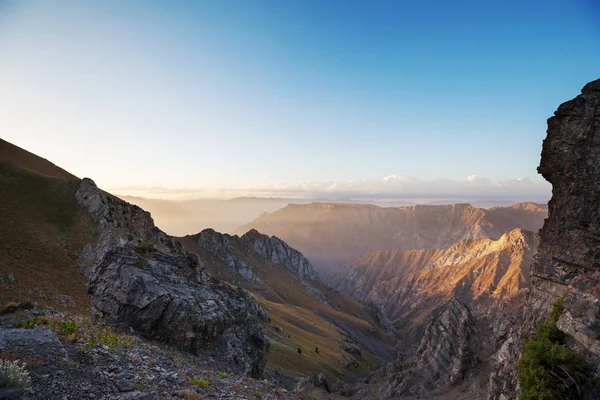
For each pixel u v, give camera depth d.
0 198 88.88
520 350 35.00
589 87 28.94
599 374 22.75
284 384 67.12
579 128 28.72
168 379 18.55
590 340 23.89
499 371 39.97
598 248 27.33
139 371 18.03
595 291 25.22
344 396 84.75
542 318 30.62
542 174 31.88
